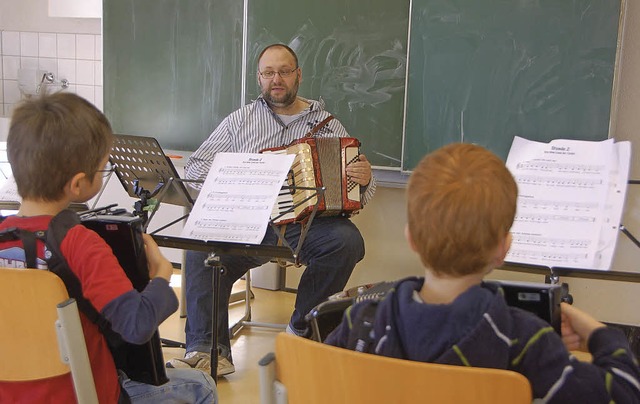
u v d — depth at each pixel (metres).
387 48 3.42
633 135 3.10
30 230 1.36
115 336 1.46
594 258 1.97
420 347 0.98
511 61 3.14
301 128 3.21
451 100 3.29
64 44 4.63
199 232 2.15
